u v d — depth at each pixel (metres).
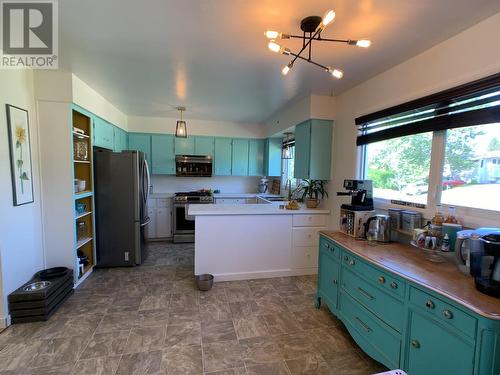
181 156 5.10
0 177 2.12
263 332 2.17
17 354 1.86
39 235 2.67
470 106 1.73
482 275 1.30
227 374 1.72
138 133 4.91
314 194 3.72
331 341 2.08
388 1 1.47
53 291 2.39
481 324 1.08
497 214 1.62
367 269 1.83
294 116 3.81
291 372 1.75
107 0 1.50
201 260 3.09
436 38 1.88
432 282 1.39
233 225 3.13
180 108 4.18
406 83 2.25
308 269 3.39
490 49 1.60
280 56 2.24
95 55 2.25
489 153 1.68
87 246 3.45
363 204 2.43
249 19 1.69
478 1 1.46
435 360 1.31
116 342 2.01
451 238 1.73
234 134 5.34
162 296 2.75
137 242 3.58
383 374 0.95
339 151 3.25
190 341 2.04
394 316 1.58
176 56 2.26
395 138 2.46
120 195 3.49
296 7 1.55
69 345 1.96
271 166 5.29
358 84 2.89
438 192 2.03
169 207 4.94
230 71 2.58
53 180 2.73
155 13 1.63
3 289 2.15
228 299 2.71
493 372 1.07
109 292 2.83
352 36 1.87
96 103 3.33
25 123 2.44
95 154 3.39
